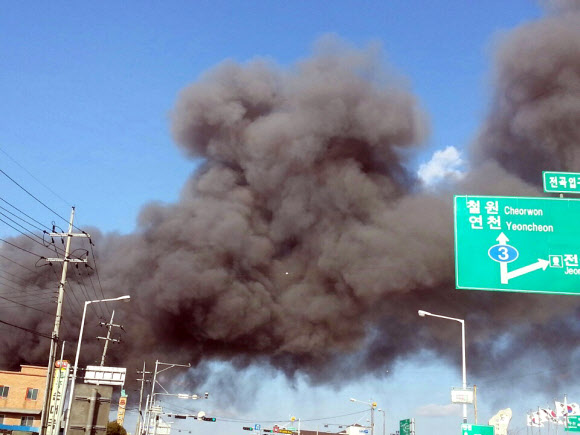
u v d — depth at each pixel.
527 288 15.61
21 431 61.75
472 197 16.25
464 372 33.12
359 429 73.81
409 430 61.34
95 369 45.34
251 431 79.00
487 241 15.94
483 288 15.67
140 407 66.44
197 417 69.19
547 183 15.75
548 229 15.95
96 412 14.45
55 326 36.25
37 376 67.19
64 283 37.59
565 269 15.68
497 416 32.38
